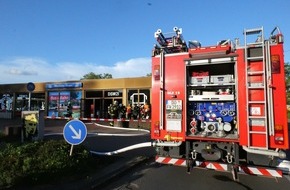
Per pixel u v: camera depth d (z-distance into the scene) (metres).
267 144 5.39
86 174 6.30
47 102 28.73
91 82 26.53
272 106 5.39
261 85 5.54
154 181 6.23
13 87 31.14
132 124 20.86
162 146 6.58
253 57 5.63
